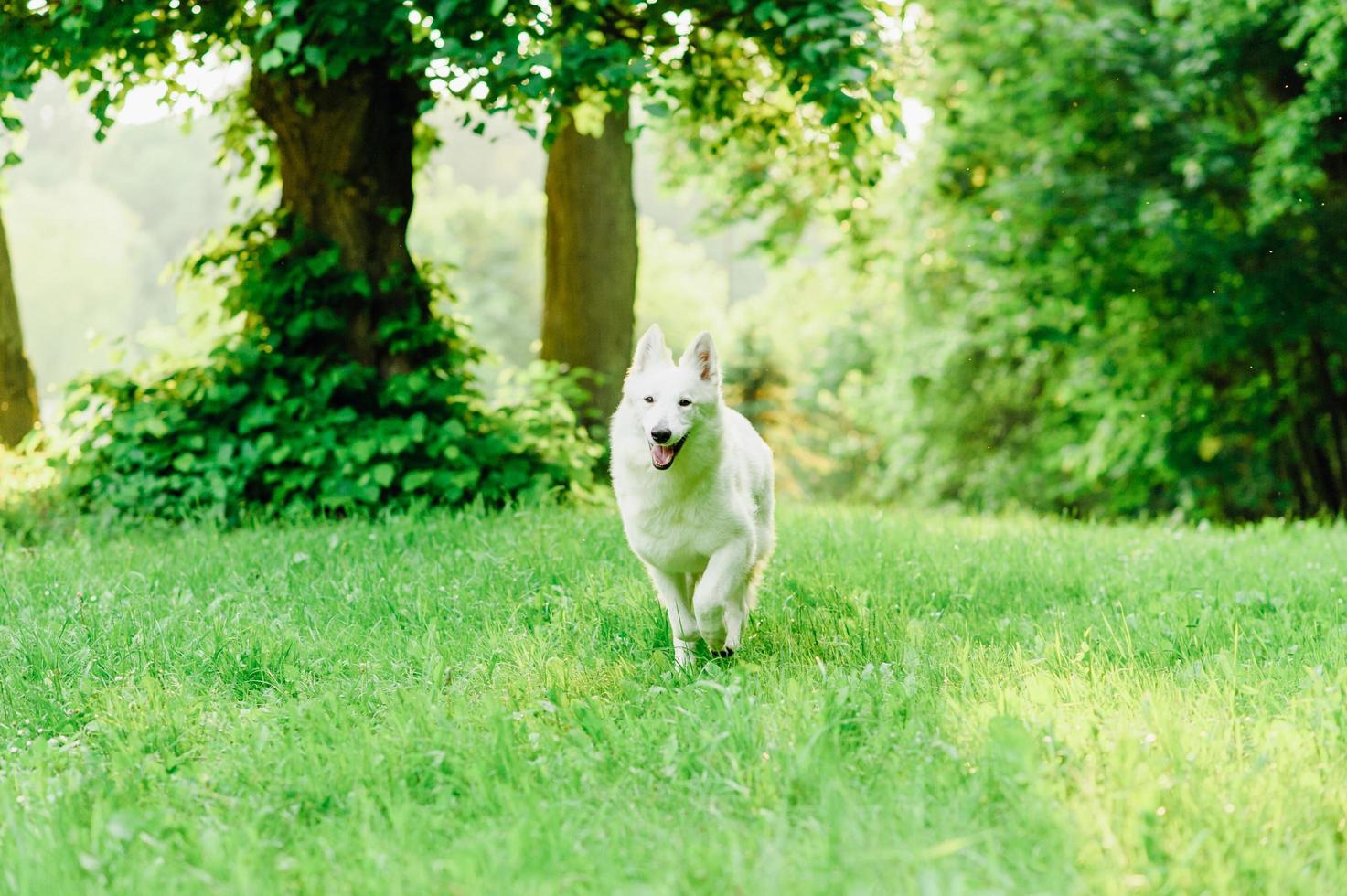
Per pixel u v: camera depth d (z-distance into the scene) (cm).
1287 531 968
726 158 1595
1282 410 1677
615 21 891
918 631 514
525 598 579
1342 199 1436
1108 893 269
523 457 951
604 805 335
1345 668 420
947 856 286
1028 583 648
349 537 738
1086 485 2073
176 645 506
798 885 270
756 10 762
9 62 779
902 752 358
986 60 1543
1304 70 1241
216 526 838
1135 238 1511
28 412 1223
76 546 775
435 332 960
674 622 488
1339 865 294
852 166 959
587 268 1190
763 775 341
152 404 900
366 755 371
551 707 417
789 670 462
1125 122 1488
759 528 539
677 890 275
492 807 338
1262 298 1459
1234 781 330
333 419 894
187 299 1032
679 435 449
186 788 359
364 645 514
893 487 2622
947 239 1780
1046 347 1861
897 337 2156
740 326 3241
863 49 765
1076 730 364
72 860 305
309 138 944
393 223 970
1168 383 1706
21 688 464
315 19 780
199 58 834
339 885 290
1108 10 1467
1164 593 613
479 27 763
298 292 923
